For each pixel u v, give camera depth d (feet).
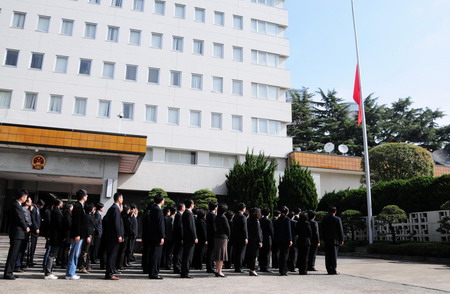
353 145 140.26
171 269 36.37
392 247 52.26
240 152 93.09
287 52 104.53
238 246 33.60
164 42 92.43
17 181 76.23
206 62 95.09
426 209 58.70
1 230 73.51
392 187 65.87
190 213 30.07
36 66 82.79
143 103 87.35
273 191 81.66
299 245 33.45
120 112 85.40
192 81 93.50
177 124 89.35
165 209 36.58
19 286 22.75
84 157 64.34
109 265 27.27
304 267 33.06
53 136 60.03
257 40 101.91
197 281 27.43
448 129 144.25
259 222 33.32
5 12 82.84
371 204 65.26
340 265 42.04
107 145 62.54
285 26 106.73
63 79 83.20
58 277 27.68
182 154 89.66
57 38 84.74
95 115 83.56
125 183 81.71
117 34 89.61
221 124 93.09
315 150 144.25
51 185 78.28
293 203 81.05
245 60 99.25
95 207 35.09
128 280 27.17
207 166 88.43
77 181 75.36
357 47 68.13
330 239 33.50
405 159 81.25
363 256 57.77
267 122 98.17
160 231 28.55
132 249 44.29
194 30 95.86
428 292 23.56
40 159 62.13
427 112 150.51
